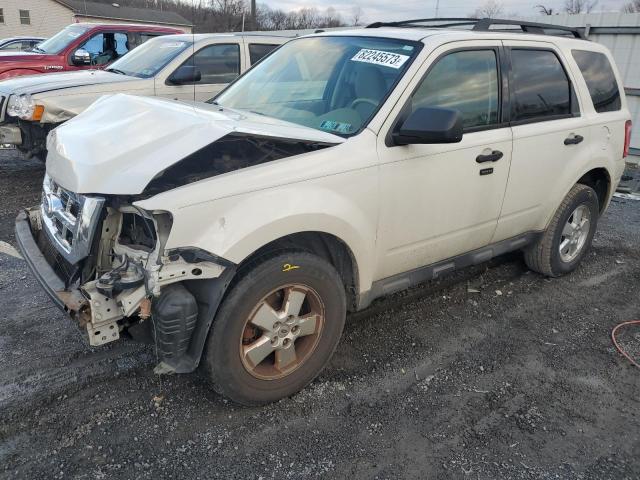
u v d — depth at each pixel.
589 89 4.58
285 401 2.98
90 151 2.64
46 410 2.80
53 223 2.97
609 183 4.94
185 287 2.53
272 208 2.57
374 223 3.07
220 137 2.50
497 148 3.67
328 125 3.21
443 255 3.68
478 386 3.20
